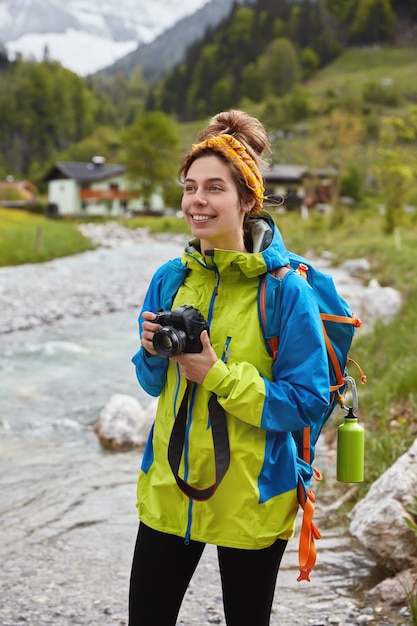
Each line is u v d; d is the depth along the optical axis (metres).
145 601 2.47
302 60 189.62
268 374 2.38
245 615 2.42
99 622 3.70
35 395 9.20
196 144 2.52
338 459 2.71
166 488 2.43
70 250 33.88
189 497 2.36
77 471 6.36
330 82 177.38
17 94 179.88
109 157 145.50
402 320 10.09
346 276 24.05
